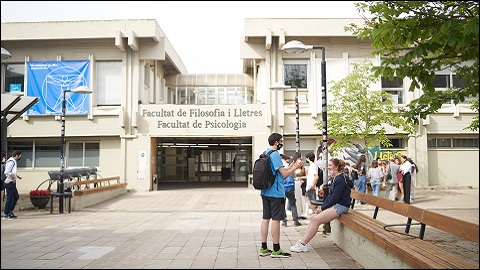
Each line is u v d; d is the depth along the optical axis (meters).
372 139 18.41
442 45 5.75
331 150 18.14
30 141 24.83
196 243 8.77
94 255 7.62
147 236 9.73
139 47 24.12
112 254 7.70
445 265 4.43
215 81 29.14
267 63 23.67
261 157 7.34
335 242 8.53
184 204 17.27
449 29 5.59
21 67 24.70
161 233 10.18
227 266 6.66
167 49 25.69
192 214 14.23
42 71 24.22
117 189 20.94
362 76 18.19
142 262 7.01
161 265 6.77
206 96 29.23
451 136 24.16
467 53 5.84
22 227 11.27
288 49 10.74
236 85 29.05
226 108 23.62
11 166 13.02
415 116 7.20
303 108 23.52
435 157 24.08
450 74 17.48
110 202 18.14
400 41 6.34
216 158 30.30
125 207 16.34
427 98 6.83
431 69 6.09
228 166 30.20
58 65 24.17
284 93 23.80
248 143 28.52
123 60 23.92
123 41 23.64
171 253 7.74
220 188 25.23
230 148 30.22
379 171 16.50
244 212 14.76
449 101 6.95
